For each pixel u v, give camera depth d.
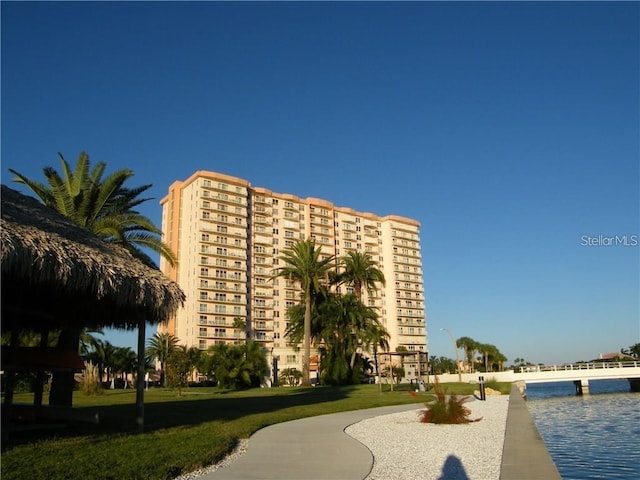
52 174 24.59
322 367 57.56
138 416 14.59
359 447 12.48
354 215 140.50
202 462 10.04
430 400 29.17
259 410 22.77
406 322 141.12
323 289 57.53
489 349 133.50
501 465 10.11
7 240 10.94
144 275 14.77
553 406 40.31
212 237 113.88
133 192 25.91
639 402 42.22
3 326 20.09
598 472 12.03
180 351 47.00
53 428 15.08
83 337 57.88
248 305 117.31
